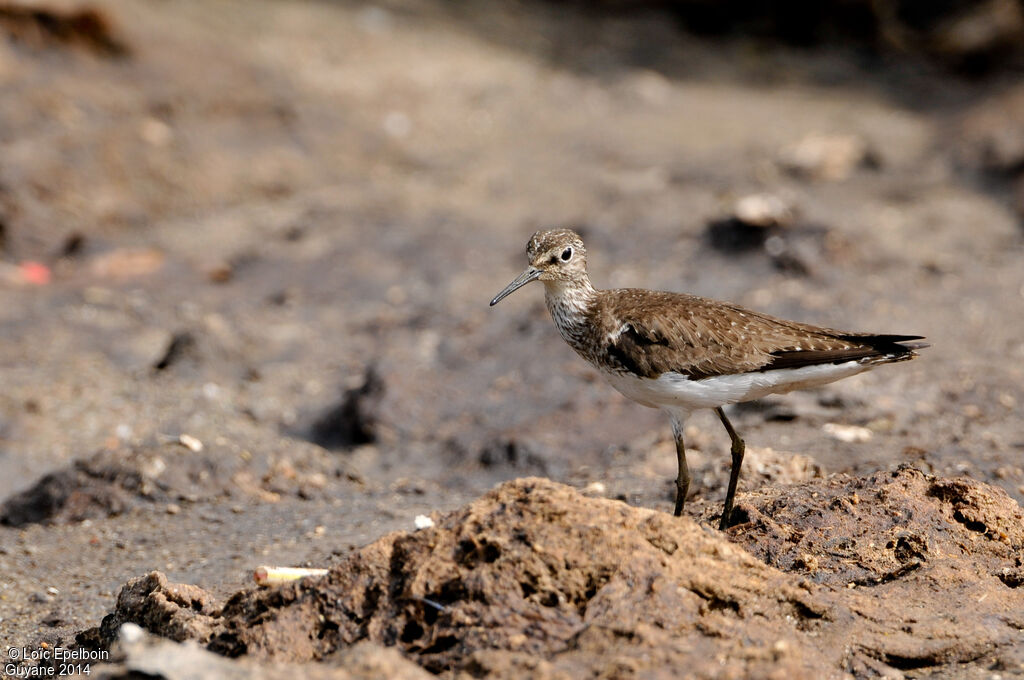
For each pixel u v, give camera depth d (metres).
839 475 9.20
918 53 28.27
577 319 9.69
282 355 15.36
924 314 15.16
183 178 19.97
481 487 11.69
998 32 27.00
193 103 21.38
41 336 15.23
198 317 16.25
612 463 11.71
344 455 12.88
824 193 19.50
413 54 25.88
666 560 6.44
